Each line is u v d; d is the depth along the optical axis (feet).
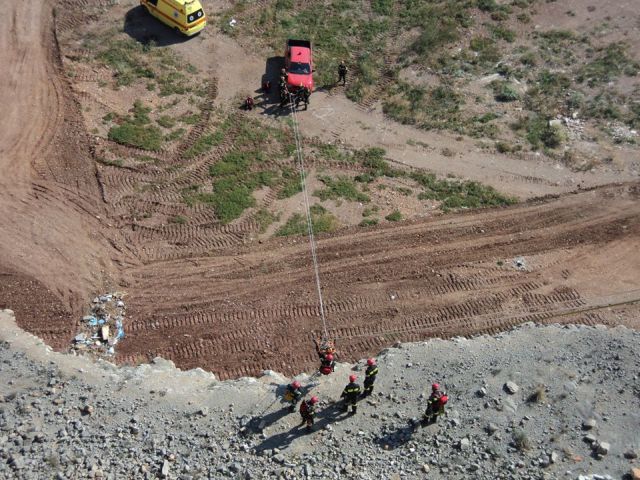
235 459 55.52
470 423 58.29
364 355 70.64
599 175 92.63
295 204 86.38
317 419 59.26
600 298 77.61
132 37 107.55
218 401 60.64
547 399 59.82
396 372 64.13
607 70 108.47
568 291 78.28
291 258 80.02
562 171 93.09
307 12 116.26
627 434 56.39
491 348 66.49
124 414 58.80
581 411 58.49
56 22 108.17
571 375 62.03
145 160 89.92
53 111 94.94
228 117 97.45
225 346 70.79
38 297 73.72
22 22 107.55
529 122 100.01
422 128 98.63
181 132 94.32
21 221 81.05
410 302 76.18
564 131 98.99
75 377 62.39
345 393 57.98
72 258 77.77
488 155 94.99
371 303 75.82
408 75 107.04
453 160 94.02
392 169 92.12
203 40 108.99
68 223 81.35
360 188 89.30
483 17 117.91
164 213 83.76
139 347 70.03
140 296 74.95
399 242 82.74
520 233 84.69
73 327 71.36
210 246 80.74
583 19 118.32
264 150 93.20
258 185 88.28
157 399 60.59
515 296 77.51
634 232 85.40
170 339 71.05
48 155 89.15
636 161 94.63
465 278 79.10
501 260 81.46
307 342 71.56
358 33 113.70
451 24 115.34
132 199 84.89
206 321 73.05
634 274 80.53
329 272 78.79
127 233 81.20
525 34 115.34
